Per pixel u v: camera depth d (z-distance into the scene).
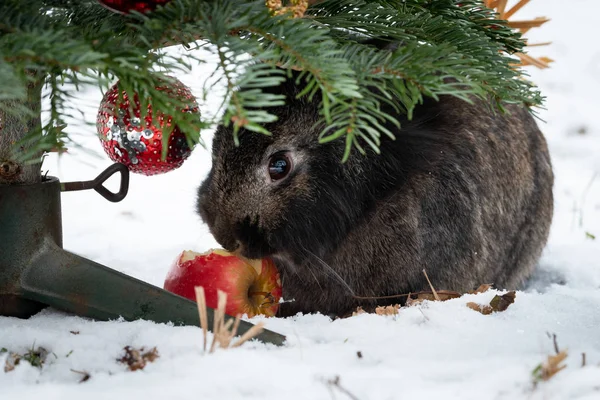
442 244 3.23
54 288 2.45
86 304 2.43
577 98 8.16
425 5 2.61
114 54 1.81
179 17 1.97
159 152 2.54
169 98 1.90
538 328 2.42
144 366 2.01
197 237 4.79
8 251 2.46
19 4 1.93
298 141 2.87
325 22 2.40
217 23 1.92
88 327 2.36
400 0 2.55
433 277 3.24
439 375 1.95
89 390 1.81
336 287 3.16
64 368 2.04
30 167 2.49
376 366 2.02
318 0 2.43
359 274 3.13
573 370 1.92
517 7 3.66
